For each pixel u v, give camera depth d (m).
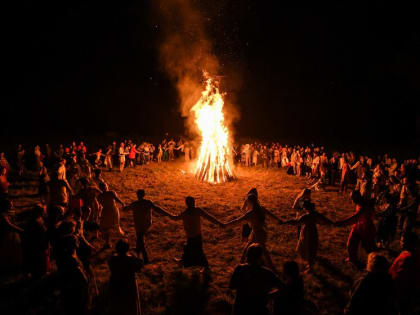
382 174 15.40
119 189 17.41
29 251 7.41
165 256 9.13
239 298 4.70
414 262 5.78
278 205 14.99
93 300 6.71
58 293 7.00
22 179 18.30
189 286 7.46
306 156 23.23
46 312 6.41
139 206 8.23
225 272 8.20
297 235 10.70
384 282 4.66
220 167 20.53
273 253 9.44
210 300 6.93
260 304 4.64
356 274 8.19
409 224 9.30
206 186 18.83
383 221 9.82
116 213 9.46
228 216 13.12
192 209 7.62
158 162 27.28
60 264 5.31
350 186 20.12
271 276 4.68
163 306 6.70
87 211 10.27
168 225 11.77
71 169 14.44
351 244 8.66
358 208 8.72
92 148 33.22
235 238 10.67
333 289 7.45
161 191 17.22
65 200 10.29
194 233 7.60
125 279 5.27
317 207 14.98
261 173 24.08
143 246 8.33
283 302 4.56
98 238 10.19
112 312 5.26
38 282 7.41
